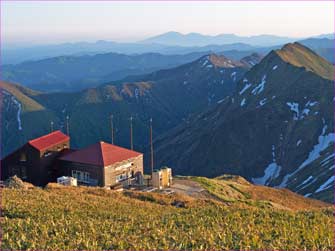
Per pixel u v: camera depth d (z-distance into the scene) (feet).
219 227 94.79
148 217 107.24
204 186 204.03
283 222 101.60
